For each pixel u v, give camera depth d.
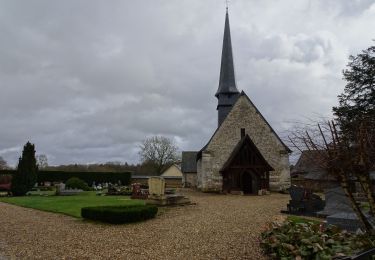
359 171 7.16
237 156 28.58
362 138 6.92
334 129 7.44
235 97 37.22
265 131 31.02
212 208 17.17
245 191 30.48
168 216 14.64
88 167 69.75
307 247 7.12
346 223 10.17
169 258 8.28
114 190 29.25
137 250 9.03
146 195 22.52
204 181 30.05
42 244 9.77
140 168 70.50
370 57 27.92
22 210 17.41
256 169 28.36
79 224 13.02
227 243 9.52
